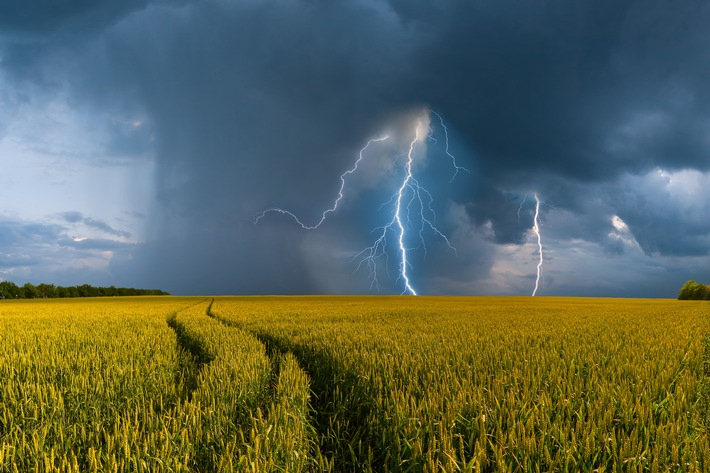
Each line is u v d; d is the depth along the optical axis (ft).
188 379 29.12
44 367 30.40
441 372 25.23
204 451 16.01
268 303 174.81
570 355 31.99
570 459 13.88
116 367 28.32
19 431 18.34
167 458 14.24
